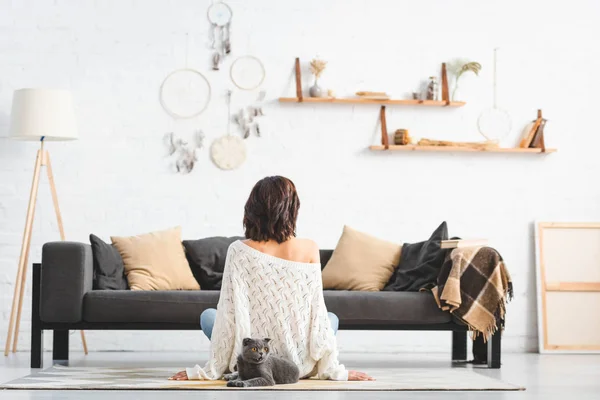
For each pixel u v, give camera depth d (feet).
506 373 16.34
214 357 13.04
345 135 21.90
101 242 17.80
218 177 21.57
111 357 19.36
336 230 21.76
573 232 22.15
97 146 21.34
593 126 22.38
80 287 16.56
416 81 22.09
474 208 22.09
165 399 11.55
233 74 21.66
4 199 21.04
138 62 21.50
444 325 17.07
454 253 17.13
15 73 21.18
